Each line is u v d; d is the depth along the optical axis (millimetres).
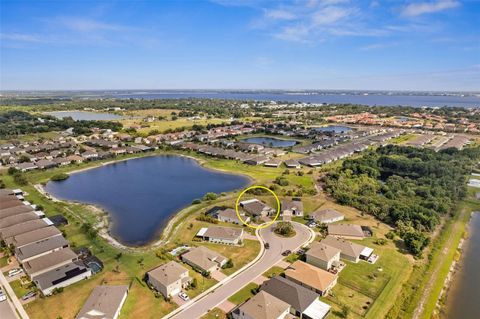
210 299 55219
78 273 60688
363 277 62344
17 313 51875
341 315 51781
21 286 59219
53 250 70062
